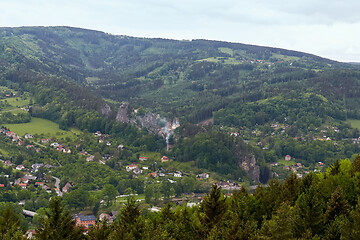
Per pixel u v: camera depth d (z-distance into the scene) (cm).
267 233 8012
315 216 8844
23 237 9094
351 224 8288
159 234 8906
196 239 9300
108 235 9494
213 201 9481
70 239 9338
